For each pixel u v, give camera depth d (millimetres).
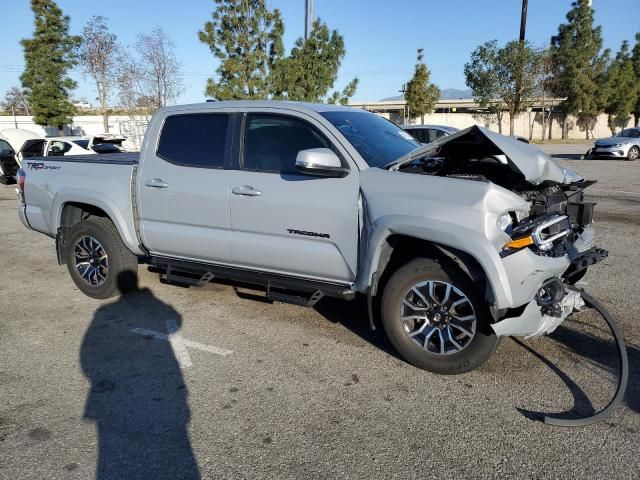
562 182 3887
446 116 48969
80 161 5582
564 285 3682
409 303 3869
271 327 4816
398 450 3018
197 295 5703
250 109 4535
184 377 3908
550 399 3529
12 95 51125
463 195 3486
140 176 5035
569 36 43781
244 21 16188
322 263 4172
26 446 3098
